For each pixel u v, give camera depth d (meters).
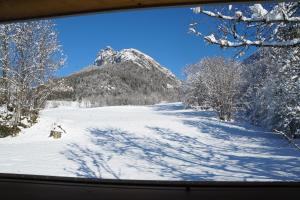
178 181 2.85
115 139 16.25
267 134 18.12
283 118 15.40
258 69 17.11
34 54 17.38
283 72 8.46
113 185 2.89
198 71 29.64
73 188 2.84
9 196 2.62
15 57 17.06
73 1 3.16
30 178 3.07
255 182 2.86
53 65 18.14
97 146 14.23
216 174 8.60
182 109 32.50
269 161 10.52
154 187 2.85
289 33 3.84
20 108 16.91
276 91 13.96
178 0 2.97
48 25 17.61
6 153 11.94
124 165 9.99
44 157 11.27
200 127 20.03
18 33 16.81
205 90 28.08
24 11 3.46
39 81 17.66
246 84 23.44
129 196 2.63
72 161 10.60
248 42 3.52
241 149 13.81
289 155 11.88
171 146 14.68
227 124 21.72
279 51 6.35
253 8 3.39
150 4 3.09
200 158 11.47
